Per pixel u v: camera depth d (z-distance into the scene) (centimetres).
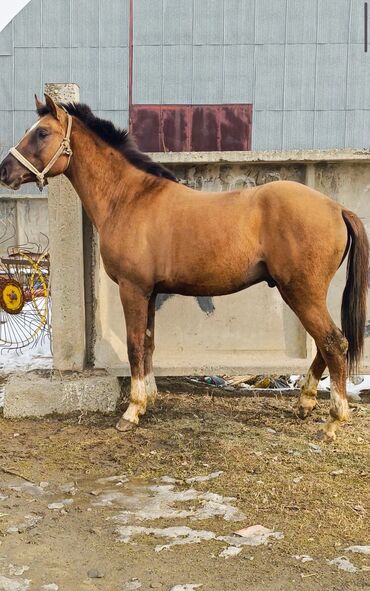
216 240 405
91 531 307
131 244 421
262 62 1443
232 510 325
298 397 526
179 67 1455
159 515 322
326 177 520
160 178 434
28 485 363
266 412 489
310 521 312
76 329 505
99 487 359
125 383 538
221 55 1448
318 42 1431
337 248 398
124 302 434
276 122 1456
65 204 491
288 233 392
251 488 350
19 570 273
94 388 481
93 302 520
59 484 364
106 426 457
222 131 1466
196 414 482
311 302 399
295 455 397
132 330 436
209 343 532
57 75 1470
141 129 1474
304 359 522
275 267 399
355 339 408
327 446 412
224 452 402
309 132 1452
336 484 354
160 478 370
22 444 426
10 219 1297
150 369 477
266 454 399
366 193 519
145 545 293
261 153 502
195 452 404
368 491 345
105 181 440
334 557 279
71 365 509
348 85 1436
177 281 421
